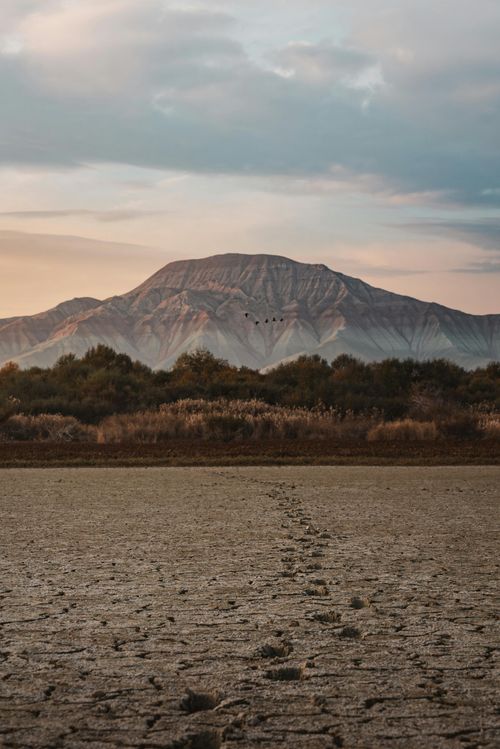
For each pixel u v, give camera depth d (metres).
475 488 20.08
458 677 5.76
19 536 12.54
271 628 7.12
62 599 8.26
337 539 12.24
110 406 50.06
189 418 40.22
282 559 10.54
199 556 10.77
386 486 20.55
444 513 15.41
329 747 4.52
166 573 9.62
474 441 36.47
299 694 5.40
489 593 8.52
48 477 23.05
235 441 36.62
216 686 5.58
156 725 4.85
